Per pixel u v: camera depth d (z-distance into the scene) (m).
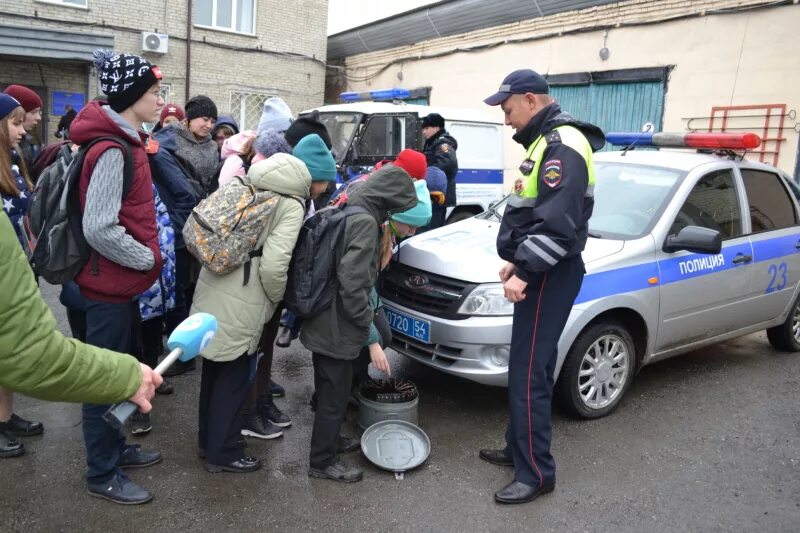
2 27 11.34
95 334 2.81
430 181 5.66
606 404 4.07
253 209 2.89
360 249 2.96
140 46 13.51
